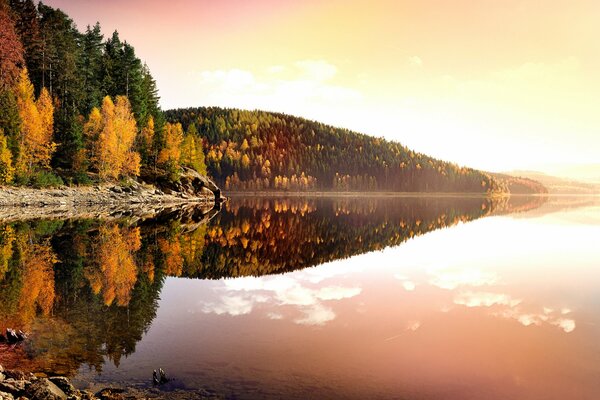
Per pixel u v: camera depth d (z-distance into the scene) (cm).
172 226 3938
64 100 6944
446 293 1694
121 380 884
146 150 7662
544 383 899
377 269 2233
